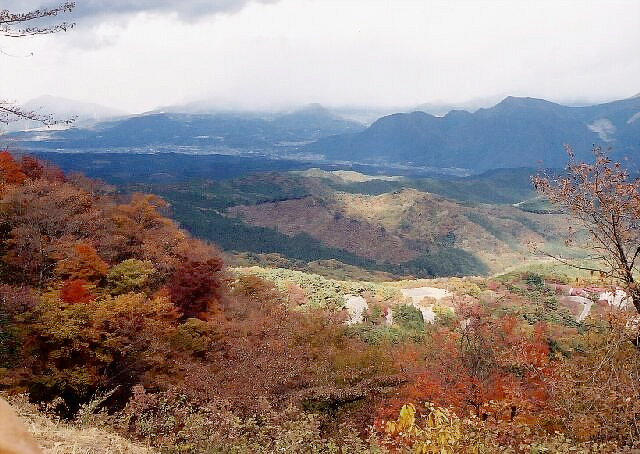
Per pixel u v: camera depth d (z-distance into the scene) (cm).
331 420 1565
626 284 999
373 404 1717
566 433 923
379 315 5291
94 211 3269
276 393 1530
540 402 1122
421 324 5072
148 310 2041
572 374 1024
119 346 1852
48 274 2469
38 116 858
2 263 2383
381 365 2003
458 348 1786
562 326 1902
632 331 945
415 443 659
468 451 686
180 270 2909
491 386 1563
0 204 2611
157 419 845
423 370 1831
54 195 2952
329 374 1766
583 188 1026
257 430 843
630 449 751
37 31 809
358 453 743
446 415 679
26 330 1794
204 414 839
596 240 1026
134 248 3150
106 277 2573
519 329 1983
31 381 1720
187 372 1752
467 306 1947
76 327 1784
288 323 2317
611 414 890
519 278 6134
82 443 671
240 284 3712
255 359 1675
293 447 720
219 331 2212
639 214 979
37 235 2483
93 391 1892
